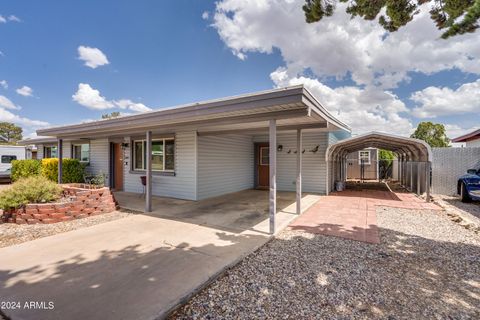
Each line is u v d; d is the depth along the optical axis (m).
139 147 9.51
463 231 4.69
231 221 5.37
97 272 2.93
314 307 2.30
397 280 2.81
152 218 5.62
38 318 2.08
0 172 14.83
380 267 3.15
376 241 4.12
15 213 5.11
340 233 4.57
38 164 12.12
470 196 7.33
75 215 5.48
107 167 10.74
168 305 2.26
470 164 9.16
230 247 3.77
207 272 2.92
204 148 8.28
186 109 4.88
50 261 3.24
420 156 9.28
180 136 8.28
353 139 8.61
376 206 7.14
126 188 9.82
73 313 2.15
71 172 10.68
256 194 9.32
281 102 3.72
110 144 10.61
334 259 3.39
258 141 11.11
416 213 6.25
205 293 2.54
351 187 12.17
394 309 2.27
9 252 3.55
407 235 4.45
